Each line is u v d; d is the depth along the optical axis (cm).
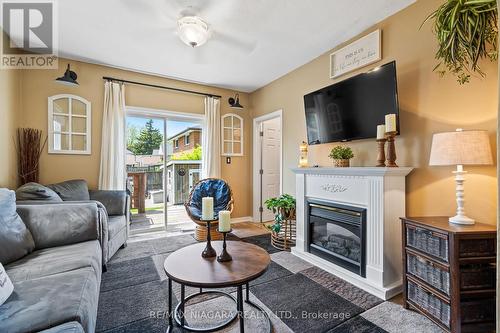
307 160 350
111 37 282
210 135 446
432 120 213
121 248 327
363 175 230
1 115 266
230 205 368
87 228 212
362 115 255
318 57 337
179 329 164
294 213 330
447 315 158
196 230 374
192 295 199
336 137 288
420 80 221
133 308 189
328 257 267
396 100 222
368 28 267
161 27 262
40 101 324
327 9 234
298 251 301
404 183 226
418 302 180
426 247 175
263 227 443
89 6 227
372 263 220
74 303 115
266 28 265
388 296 204
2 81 267
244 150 496
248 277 141
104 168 354
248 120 502
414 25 226
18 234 173
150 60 346
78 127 347
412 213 226
